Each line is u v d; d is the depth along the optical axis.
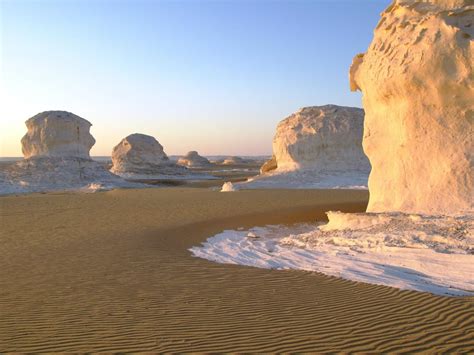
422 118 12.54
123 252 11.26
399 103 13.23
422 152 12.48
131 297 6.84
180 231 15.12
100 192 35.56
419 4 13.20
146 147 60.75
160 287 7.51
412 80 12.31
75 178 41.62
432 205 11.70
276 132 41.38
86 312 6.03
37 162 42.75
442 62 11.79
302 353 4.37
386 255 9.34
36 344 4.76
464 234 9.41
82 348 4.61
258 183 35.59
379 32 14.31
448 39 11.76
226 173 67.44
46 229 16.17
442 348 4.43
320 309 5.93
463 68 11.60
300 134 38.81
